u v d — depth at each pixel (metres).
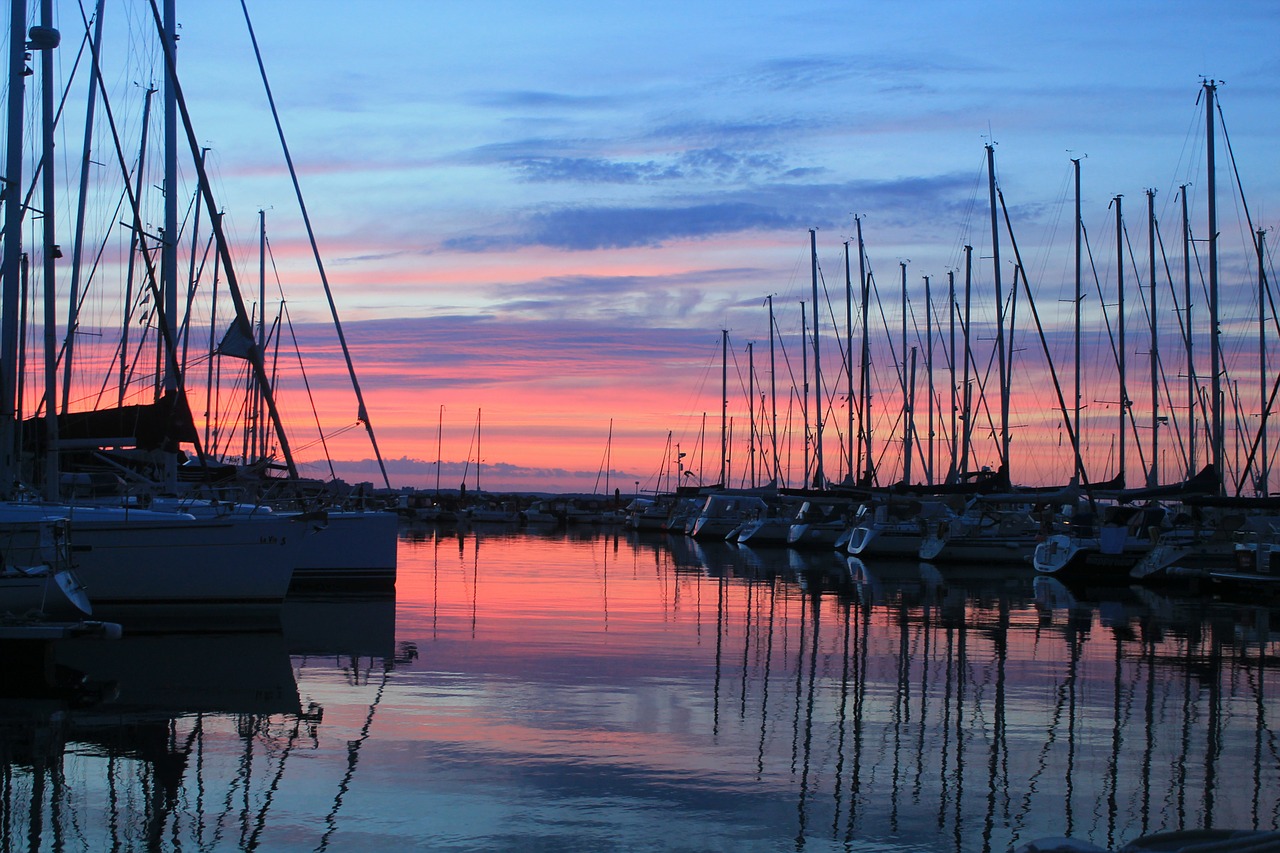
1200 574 31.22
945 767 11.55
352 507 30.83
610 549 53.06
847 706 14.30
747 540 57.84
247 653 17.62
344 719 13.09
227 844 9.01
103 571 19.61
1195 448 45.66
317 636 19.72
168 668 16.17
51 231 20.25
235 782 10.57
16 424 19.98
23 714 13.12
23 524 16.81
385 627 21.20
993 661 17.94
